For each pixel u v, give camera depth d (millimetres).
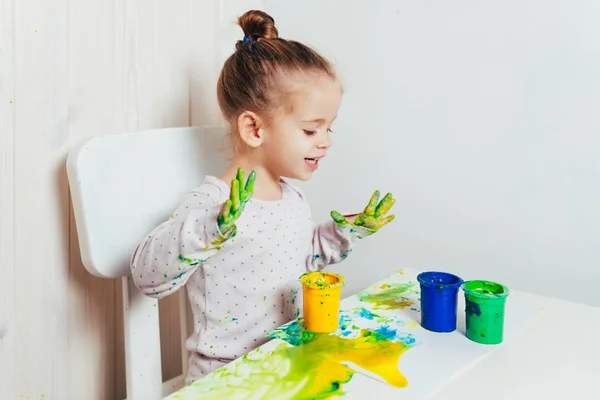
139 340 1033
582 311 957
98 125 1111
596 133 1191
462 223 1370
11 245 1002
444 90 1344
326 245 1130
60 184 1062
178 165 1083
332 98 1023
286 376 723
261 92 1008
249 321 1036
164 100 1236
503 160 1301
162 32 1213
